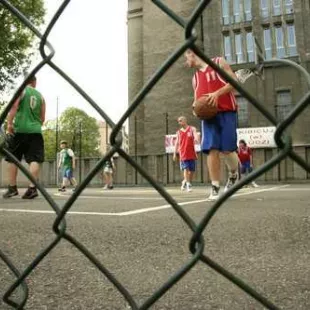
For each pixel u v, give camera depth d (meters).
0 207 5.23
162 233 2.98
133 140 32.84
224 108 5.31
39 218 3.97
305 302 1.50
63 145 13.98
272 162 0.76
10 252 2.43
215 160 5.56
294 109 0.73
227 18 31.06
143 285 1.76
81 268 2.04
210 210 0.85
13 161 1.20
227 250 2.40
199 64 5.35
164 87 32.16
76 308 1.50
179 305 1.50
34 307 1.51
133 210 4.70
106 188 16.55
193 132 11.02
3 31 20.81
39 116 6.60
